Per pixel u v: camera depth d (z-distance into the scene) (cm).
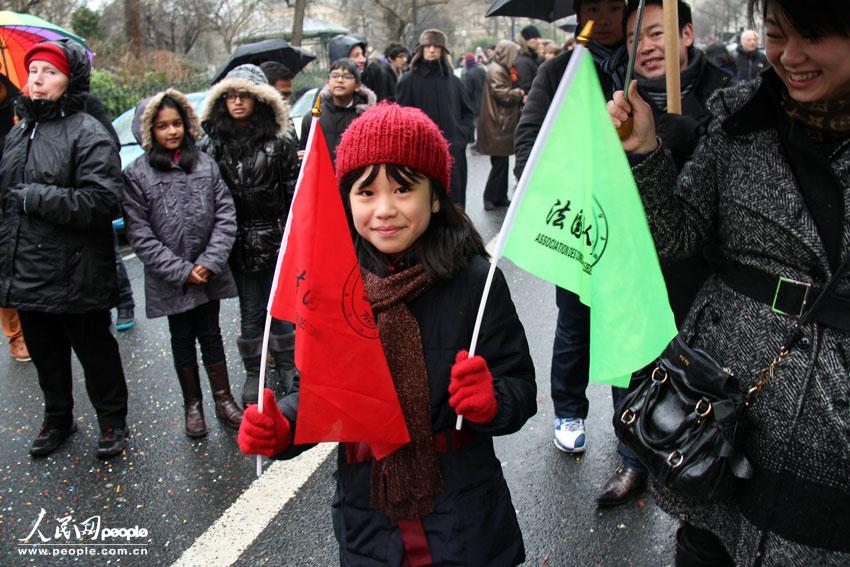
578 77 155
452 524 168
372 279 173
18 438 394
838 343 151
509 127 838
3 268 335
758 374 160
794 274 157
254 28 2755
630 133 169
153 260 357
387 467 167
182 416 409
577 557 276
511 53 830
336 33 2888
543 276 162
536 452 346
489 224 809
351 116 564
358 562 176
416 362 169
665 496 186
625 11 285
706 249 179
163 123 360
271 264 402
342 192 177
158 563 289
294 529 306
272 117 391
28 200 321
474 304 174
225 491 336
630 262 161
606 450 346
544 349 470
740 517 171
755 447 162
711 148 169
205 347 389
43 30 467
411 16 2742
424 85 698
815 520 155
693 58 276
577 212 160
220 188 378
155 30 2264
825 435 152
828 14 134
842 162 149
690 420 163
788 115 154
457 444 172
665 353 174
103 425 368
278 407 175
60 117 333
